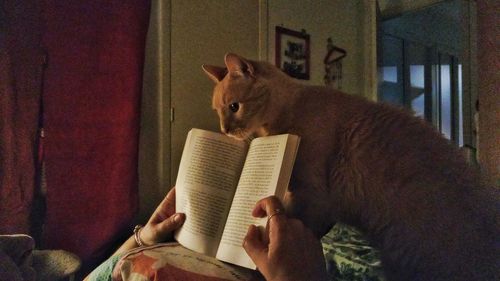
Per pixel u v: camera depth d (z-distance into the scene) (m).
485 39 1.47
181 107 1.78
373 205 0.81
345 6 2.38
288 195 0.83
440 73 2.91
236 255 0.75
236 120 0.96
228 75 1.00
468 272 0.72
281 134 0.82
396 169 0.78
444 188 0.76
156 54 1.76
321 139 0.83
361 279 0.96
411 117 0.86
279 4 2.08
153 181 1.80
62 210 1.55
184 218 0.93
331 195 0.85
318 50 2.26
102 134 1.61
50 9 1.53
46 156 1.54
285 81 0.94
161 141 1.74
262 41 2.03
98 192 1.60
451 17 2.91
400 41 2.68
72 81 1.57
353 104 0.86
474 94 2.27
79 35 1.57
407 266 0.80
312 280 0.65
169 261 0.79
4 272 0.93
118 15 1.61
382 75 2.48
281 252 0.64
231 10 1.93
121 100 1.62
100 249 1.60
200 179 0.91
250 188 0.78
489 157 1.46
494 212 0.74
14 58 1.48
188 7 1.79
